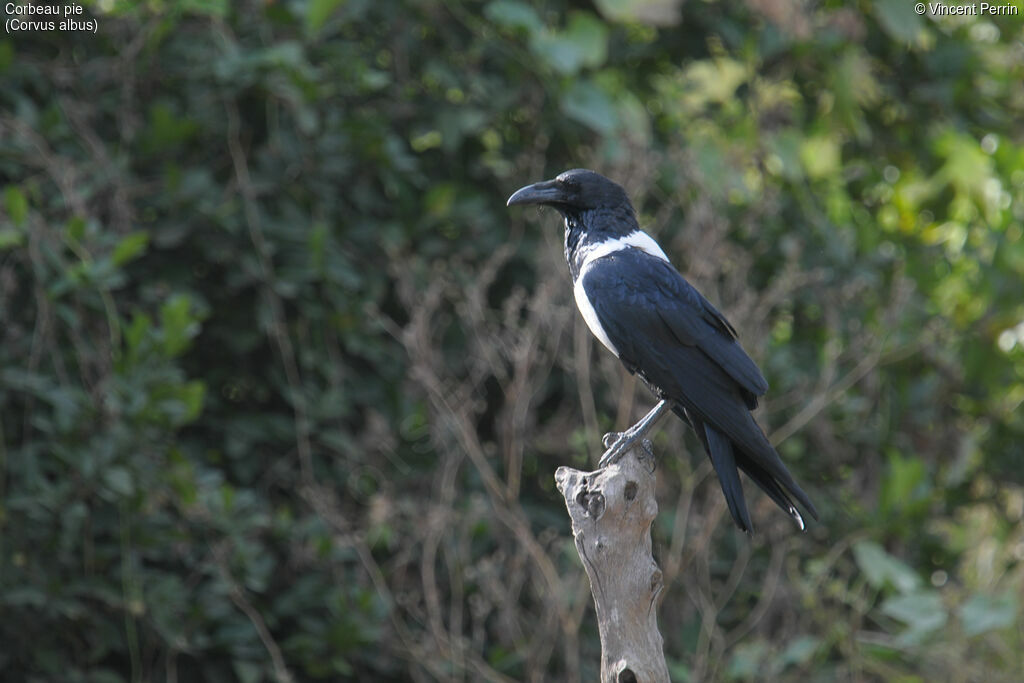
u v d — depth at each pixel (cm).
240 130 1065
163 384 902
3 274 930
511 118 1148
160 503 955
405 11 1098
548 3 1171
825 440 1157
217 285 1057
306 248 1034
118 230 976
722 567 1112
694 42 1198
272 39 1062
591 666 1059
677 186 1118
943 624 1086
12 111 1007
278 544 1025
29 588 904
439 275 1073
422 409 1050
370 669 1048
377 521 979
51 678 945
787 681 1084
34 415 949
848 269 1189
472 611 1029
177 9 990
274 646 952
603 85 1149
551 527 1066
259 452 1053
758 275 1186
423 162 1134
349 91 1091
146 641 973
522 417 1000
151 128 1005
